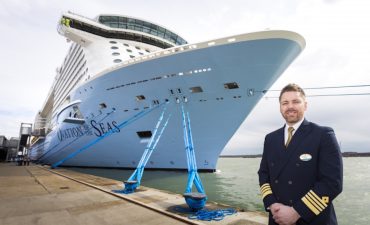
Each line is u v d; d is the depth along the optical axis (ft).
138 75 40.65
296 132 6.63
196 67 36.14
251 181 51.65
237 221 14.98
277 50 32.68
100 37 65.41
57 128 69.72
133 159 51.01
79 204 19.86
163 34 73.72
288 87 6.92
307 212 5.62
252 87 35.83
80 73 66.39
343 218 26.58
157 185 39.75
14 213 17.10
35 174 47.01
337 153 5.90
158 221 15.21
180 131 41.83
